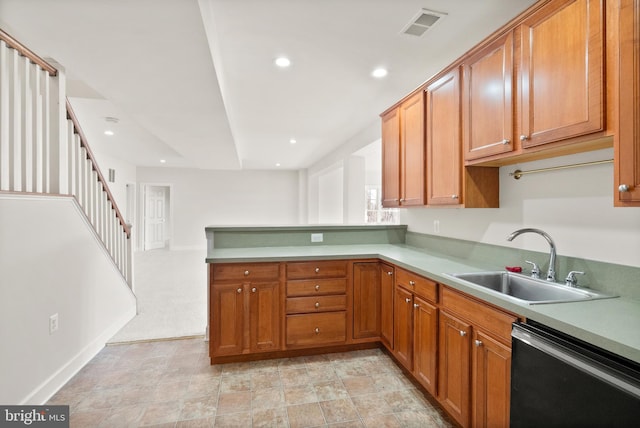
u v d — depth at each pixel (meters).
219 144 4.80
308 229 3.16
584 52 1.26
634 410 0.93
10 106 1.90
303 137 5.16
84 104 3.73
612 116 1.18
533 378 1.24
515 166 2.04
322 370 2.43
